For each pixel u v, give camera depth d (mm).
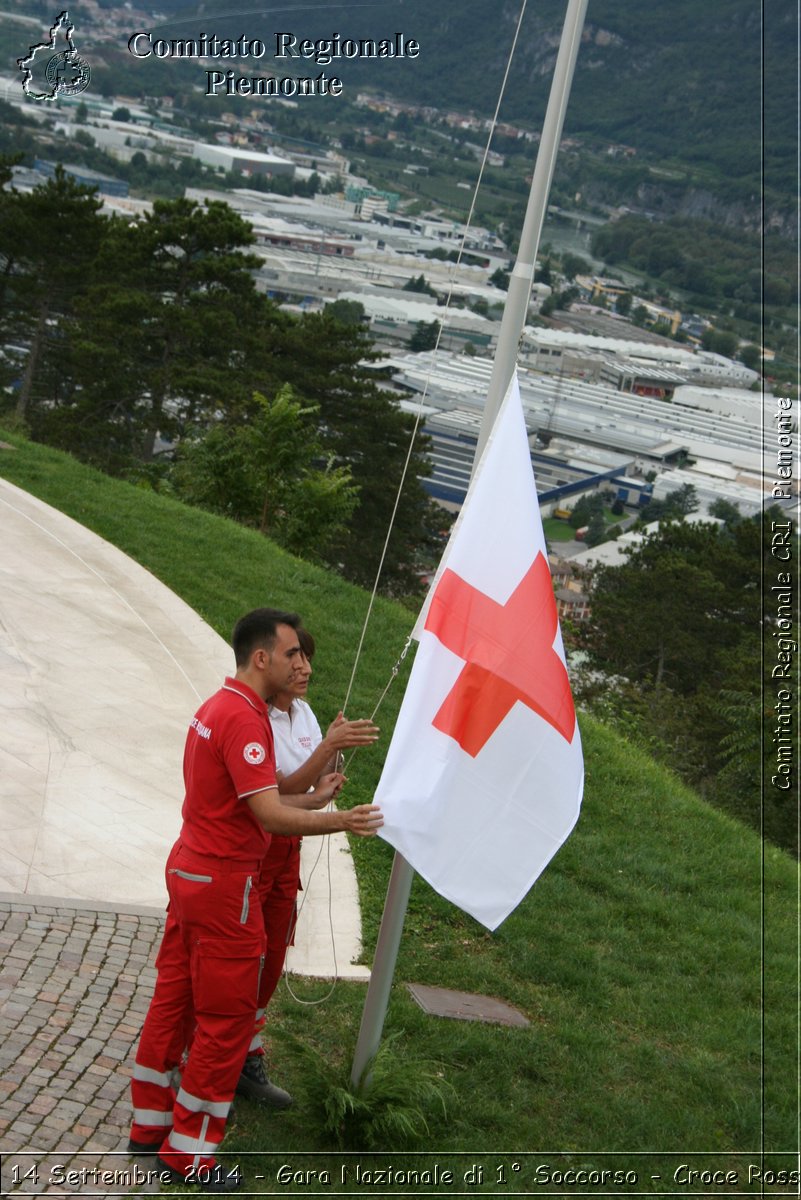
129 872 5344
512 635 3652
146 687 7648
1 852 5207
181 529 11516
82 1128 3500
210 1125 3402
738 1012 5617
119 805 6012
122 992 4262
